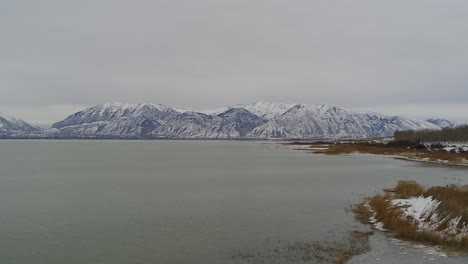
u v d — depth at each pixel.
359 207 39.09
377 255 23.09
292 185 57.47
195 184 60.22
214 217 35.53
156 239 28.48
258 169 86.44
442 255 22.58
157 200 45.19
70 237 29.28
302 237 28.25
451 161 99.00
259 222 33.34
